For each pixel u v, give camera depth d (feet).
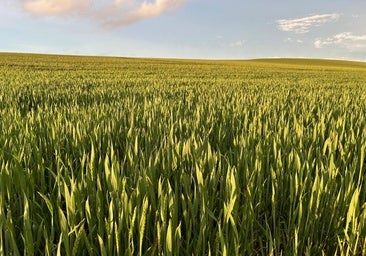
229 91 49.01
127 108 27.35
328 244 10.16
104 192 10.78
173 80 74.90
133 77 85.20
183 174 10.75
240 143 15.15
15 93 39.83
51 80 65.26
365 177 13.07
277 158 13.21
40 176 11.77
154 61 216.95
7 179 10.28
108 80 69.31
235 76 108.17
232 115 25.16
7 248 7.73
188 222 8.95
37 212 10.03
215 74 114.62
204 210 8.68
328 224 10.44
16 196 10.33
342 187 10.93
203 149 13.98
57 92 42.19
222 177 10.94
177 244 7.93
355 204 9.38
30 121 19.43
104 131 17.95
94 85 58.18
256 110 27.50
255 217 9.81
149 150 14.34
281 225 10.79
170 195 8.95
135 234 8.79
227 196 9.82
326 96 43.45
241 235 8.98
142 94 44.34
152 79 76.28
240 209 10.17
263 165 12.94
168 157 12.29
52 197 10.18
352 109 31.32
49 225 9.77
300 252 9.27
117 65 154.20
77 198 9.02
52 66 131.44
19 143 14.56
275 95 43.24
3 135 16.19
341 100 38.86
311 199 9.79
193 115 24.68
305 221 10.21
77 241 7.53
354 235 9.19
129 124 21.21
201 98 38.04
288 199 11.37
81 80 67.10
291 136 17.57
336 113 27.81
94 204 9.80
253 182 10.82
